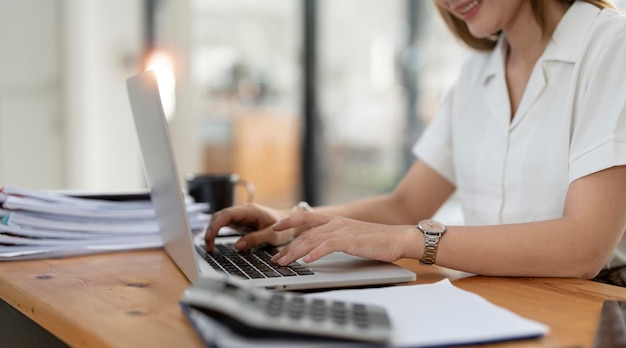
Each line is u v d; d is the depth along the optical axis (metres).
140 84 0.99
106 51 3.62
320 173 4.68
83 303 0.87
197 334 0.74
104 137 3.65
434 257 1.02
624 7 3.25
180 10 3.86
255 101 4.45
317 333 0.63
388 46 4.64
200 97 4.25
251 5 4.36
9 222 1.18
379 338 0.65
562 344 0.71
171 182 0.91
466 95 1.48
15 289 0.96
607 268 1.31
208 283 0.70
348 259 1.09
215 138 4.33
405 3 4.62
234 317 0.64
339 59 4.61
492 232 1.04
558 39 1.26
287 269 1.01
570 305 0.87
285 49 4.49
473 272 1.03
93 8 3.56
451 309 0.77
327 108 4.63
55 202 1.25
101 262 1.13
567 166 1.23
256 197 4.52
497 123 1.37
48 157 3.51
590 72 1.18
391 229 1.04
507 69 1.40
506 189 1.34
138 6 3.71
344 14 4.58
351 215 1.48
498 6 1.29
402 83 4.67
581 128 1.14
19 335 1.10
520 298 0.90
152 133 0.98
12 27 3.36
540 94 1.28
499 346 0.69
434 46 4.64
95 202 1.29
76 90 3.53
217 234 1.24
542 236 1.03
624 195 1.07
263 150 4.51
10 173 3.40
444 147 1.54
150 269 1.07
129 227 1.26
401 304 0.79
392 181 4.75
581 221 1.05
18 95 3.40
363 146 4.71
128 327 0.76
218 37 4.28
